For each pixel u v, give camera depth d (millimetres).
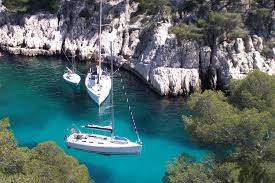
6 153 29562
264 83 36594
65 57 96688
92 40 96062
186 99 75938
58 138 59062
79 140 55312
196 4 87188
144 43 90562
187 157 35562
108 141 55344
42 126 62688
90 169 51438
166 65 79875
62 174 29984
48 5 102250
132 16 97562
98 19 97812
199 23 83125
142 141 59094
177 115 68125
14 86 77688
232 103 37906
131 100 73750
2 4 103375
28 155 30391
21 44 99250
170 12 89000
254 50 78625
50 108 69188
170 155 55188
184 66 79562
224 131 32938
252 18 83500
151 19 94188
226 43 79000
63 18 101000
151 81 79000
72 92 75938
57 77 83000
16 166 29047
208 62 79375
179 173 33594
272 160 32281
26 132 60594
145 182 49031
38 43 98312
